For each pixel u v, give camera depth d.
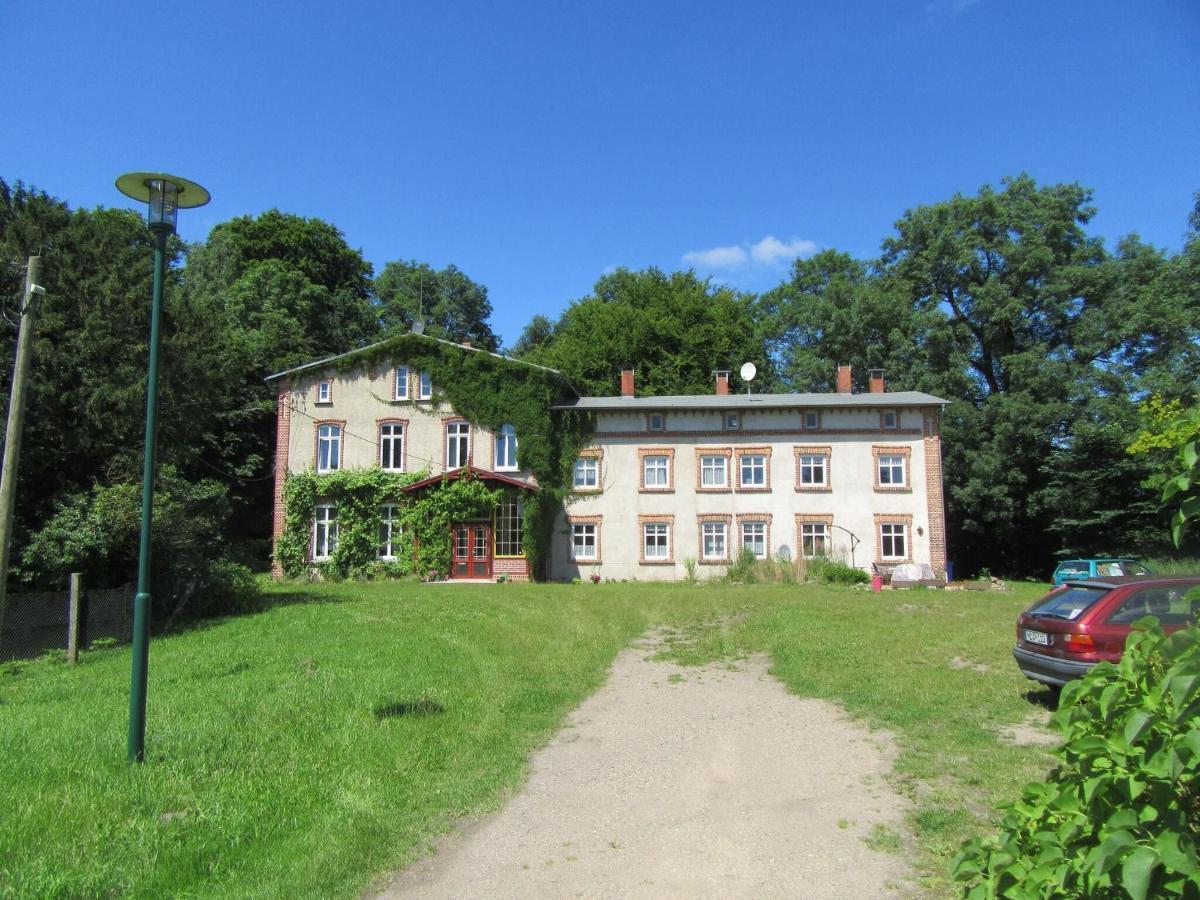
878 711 9.45
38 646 14.48
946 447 42.47
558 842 5.84
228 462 40.50
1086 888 2.53
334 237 55.59
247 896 4.82
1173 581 9.49
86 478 19.84
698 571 33.97
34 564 16.42
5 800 6.24
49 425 18.69
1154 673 2.77
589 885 5.14
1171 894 2.36
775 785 7.04
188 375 21.70
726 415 34.88
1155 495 36.88
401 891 5.07
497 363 34.75
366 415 35.25
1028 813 2.96
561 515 34.78
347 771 7.11
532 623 17.59
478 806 6.54
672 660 13.65
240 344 39.03
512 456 34.75
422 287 63.56
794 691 10.92
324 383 35.66
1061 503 38.84
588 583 32.41
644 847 5.73
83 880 4.86
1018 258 42.44
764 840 5.80
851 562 33.38
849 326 46.28
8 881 4.82
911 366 44.25
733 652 14.30
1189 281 37.22
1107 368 39.88
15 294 18.44
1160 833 2.43
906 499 33.62
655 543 34.38
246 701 9.66
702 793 6.88
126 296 20.16
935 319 42.84
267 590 26.53
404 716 9.02
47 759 7.33
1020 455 40.44
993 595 25.55
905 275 47.16
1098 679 2.93
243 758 7.43
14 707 9.91
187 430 22.17
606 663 13.23
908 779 6.99
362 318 54.69
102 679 11.64
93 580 17.14
